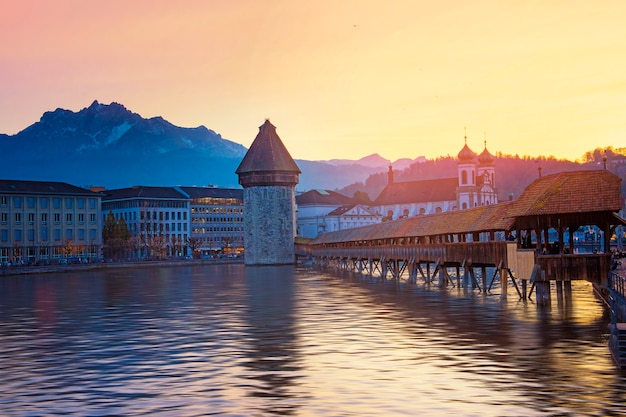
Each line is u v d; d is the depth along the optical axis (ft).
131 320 181.06
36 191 650.02
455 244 255.29
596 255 173.37
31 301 253.44
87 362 118.32
